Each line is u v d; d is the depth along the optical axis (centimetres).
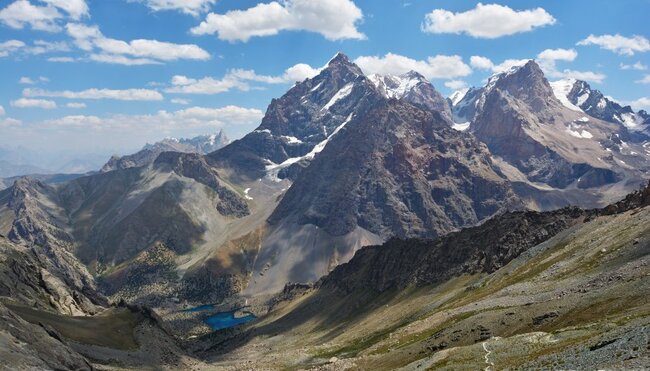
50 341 13688
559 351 8312
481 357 9962
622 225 17788
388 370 13425
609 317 9769
